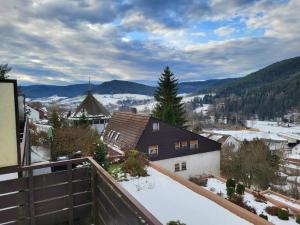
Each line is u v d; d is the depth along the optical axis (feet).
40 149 67.97
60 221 14.93
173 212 27.22
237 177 100.78
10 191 13.70
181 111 127.54
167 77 126.82
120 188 10.50
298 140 247.91
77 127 82.38
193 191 33.47
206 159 91.09
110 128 95.20
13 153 14.65
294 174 121.19
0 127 14.32
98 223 15.11
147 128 78.89
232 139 162.91
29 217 14.10
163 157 81.97
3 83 14.33
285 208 43.19
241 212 26.40
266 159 104.06
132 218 9.36
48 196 14.61
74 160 15.20
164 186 35.29
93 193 15.29
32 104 195.83
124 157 45.37
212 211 27.50
